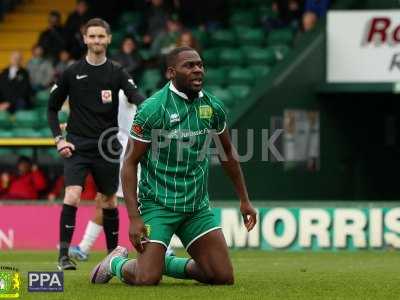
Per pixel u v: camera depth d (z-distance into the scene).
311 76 52.56
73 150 32.09
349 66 52.56
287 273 30.23
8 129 55.31
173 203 24.62
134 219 24.41
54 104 32.38
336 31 52.66
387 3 53.16
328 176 53.75
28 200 48.19
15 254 41.47
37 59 58.06
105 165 32.44
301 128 52.12
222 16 59.81
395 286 25.58
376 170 56.44
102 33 31.77
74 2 66.31
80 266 33.47
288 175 51.28
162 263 24.72
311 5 56.47
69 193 31.94
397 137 56.69
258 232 45.00
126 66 54.53
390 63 52.25
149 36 58.53
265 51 56.31
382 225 44.44
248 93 52.03
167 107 24.62
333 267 33.41
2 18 65.50
